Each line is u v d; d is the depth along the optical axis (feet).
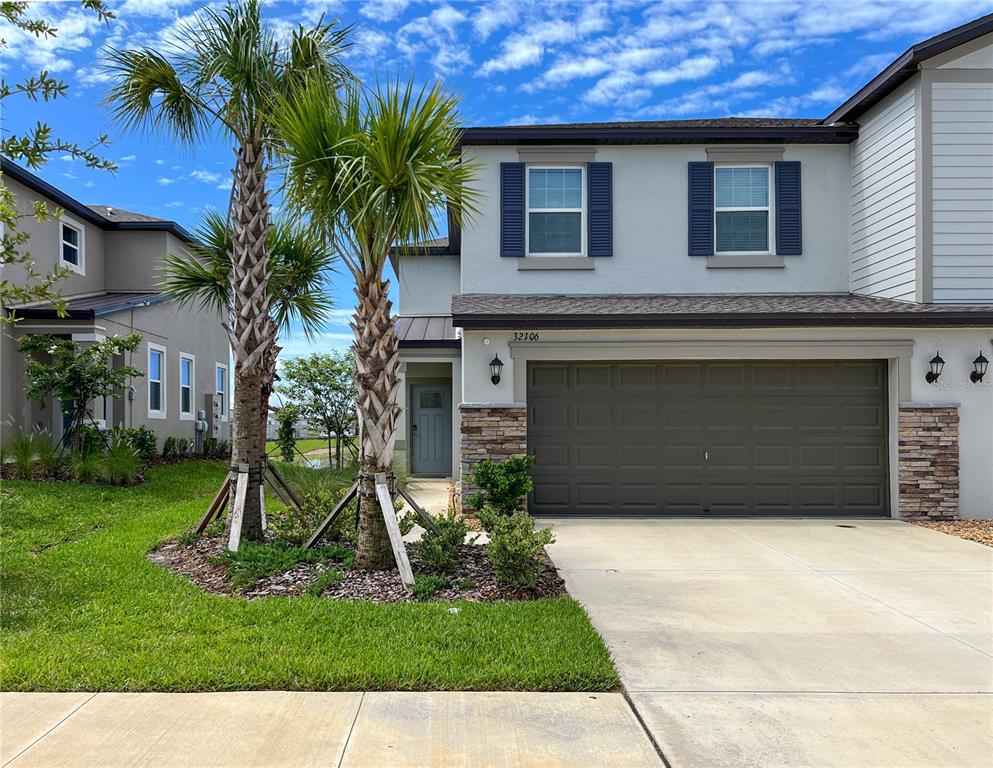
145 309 54.24
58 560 23.20
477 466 32.27
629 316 33.50
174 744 11.70
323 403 50.37
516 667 14.65
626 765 11.30
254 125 25.77
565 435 35.83
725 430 35.70
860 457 35.55
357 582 20.58
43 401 42.14
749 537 30.04
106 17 17.19
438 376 55.16
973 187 35.22
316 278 33.01
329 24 26.81
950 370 34.55
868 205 39.29
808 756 11.60
